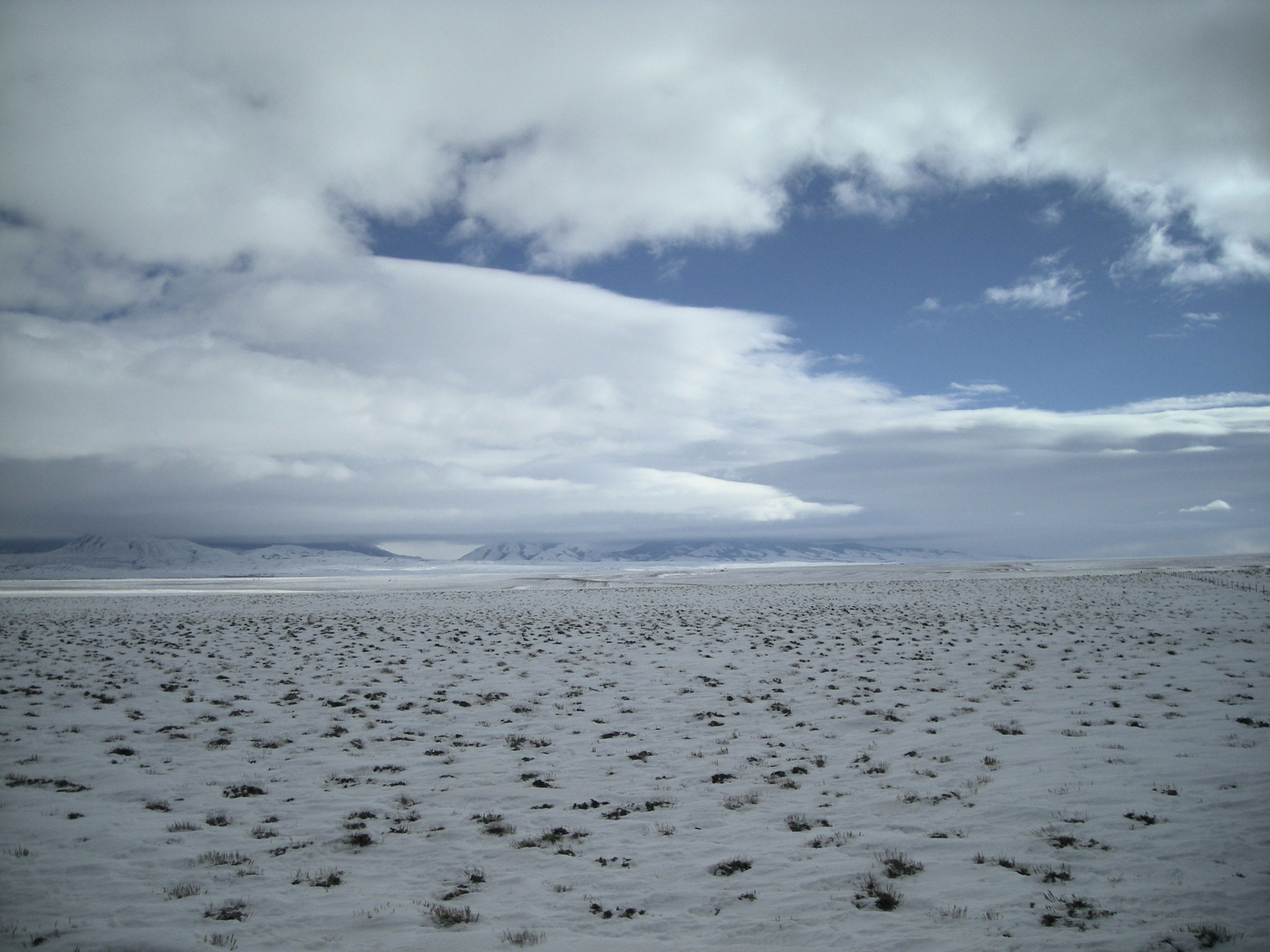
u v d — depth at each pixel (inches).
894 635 1233.4
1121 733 562.3
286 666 987.9
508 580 4990.2
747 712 690.8
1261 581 2110.0
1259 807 382.3
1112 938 258.2
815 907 296.5
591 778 492.4
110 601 2571.4
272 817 418.6
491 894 316.8
